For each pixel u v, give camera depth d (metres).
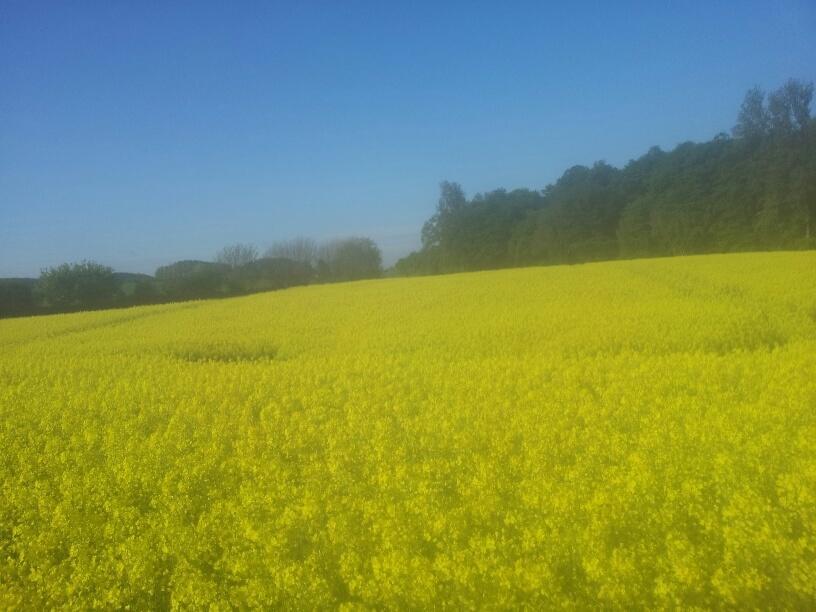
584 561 4.05
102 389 11.84
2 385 13.20
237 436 8.38
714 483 5.29
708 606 3.88
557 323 16.92
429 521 4.81
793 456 5.68
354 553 4.53
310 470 6.45
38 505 6.00
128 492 6.27
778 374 9.12
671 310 17.53
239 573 4.64
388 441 7.20
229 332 20.70
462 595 3.99
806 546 4.04
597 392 9.37
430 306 24.44
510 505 5.15
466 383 10.48
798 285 21.33
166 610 4.72
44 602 4.70
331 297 32.88
